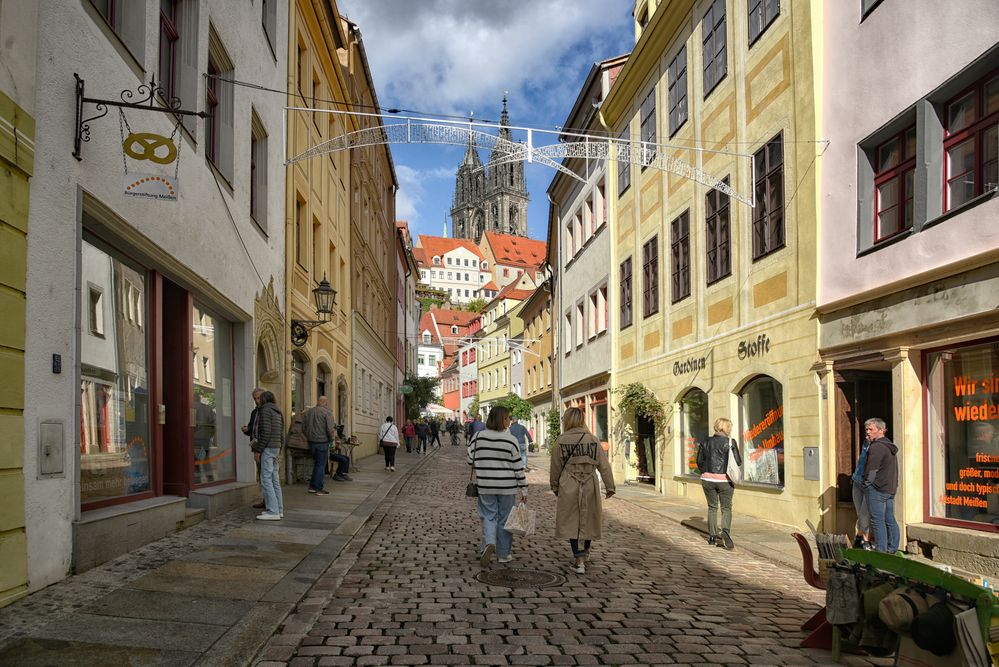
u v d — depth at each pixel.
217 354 11.69
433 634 5.44
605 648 5.23
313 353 18.66
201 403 10.80
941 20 8.88
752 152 13.54
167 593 5.95
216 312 11.56
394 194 42.84
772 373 12.47
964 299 8.26
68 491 6.17
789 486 11.83
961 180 8.73
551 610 6.22
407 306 55.59
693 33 16.42
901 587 4.71
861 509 8.64
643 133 20.02
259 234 13.48
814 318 11.27
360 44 26.20
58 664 4.30
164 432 9.84
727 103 14.70
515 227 173.38
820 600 6.91
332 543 8.72
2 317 5.23
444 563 8.11
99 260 7.42
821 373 11.02
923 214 9.05
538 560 8.50
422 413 60.19
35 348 5.70
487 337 70.38
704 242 15.70
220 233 10.91
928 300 8.84
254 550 7.95
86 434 7.08
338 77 22.61
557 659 4.96
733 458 10.06
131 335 8.21
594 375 24.12
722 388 14.51
